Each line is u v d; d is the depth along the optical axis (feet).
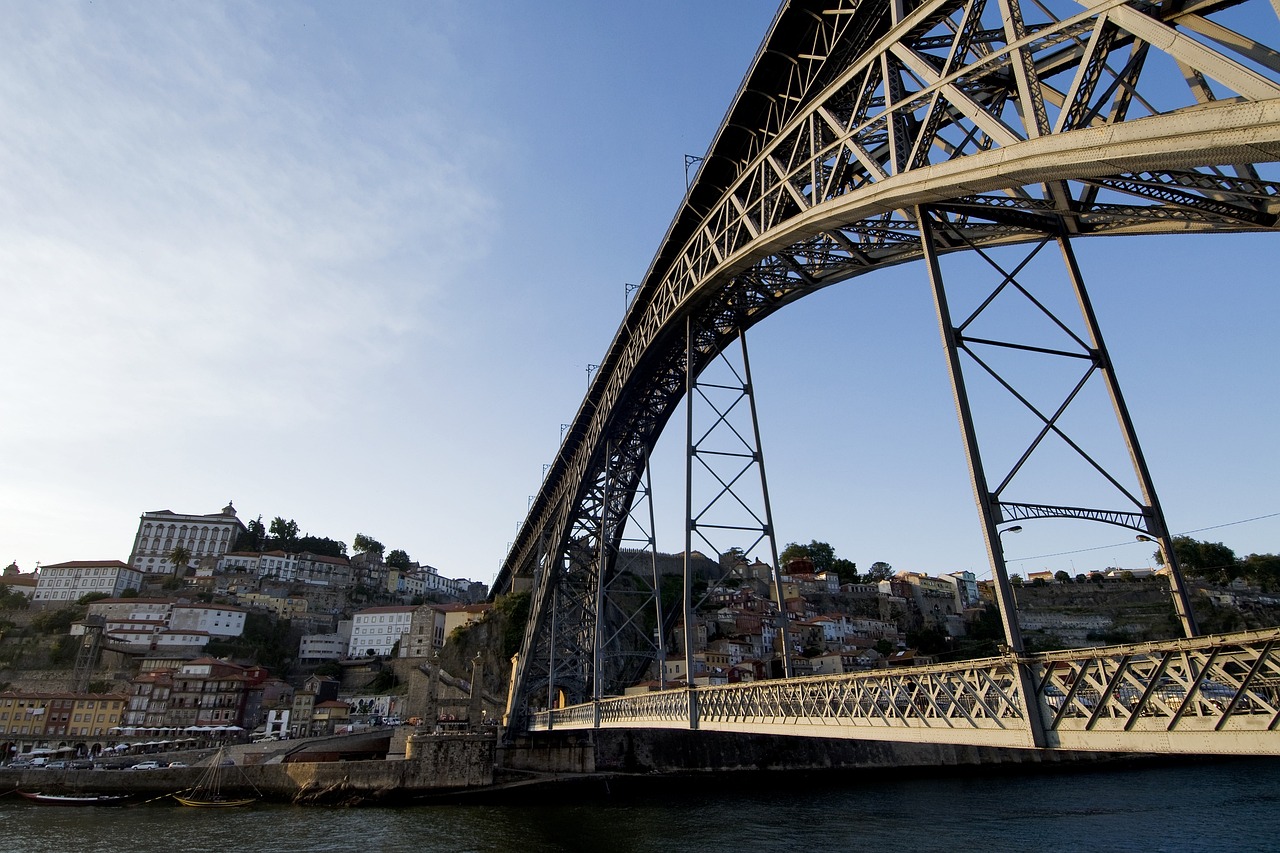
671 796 180.24
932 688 44.93
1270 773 188.03
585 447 162.61
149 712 295.89
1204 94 37.96
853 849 112.16
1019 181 42.16
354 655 412.57
